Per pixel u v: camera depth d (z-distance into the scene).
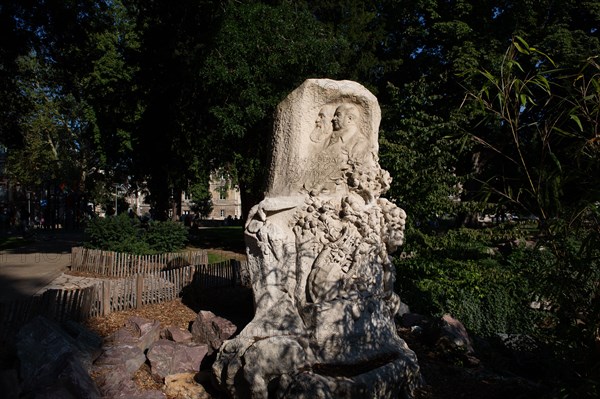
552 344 4.92
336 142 5.74
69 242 21.83
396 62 20.61
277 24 15.62
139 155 21.95
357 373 4.77
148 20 18.88
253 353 4.60
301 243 5.29
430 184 10.85
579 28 19.84
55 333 5.08
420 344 6.68
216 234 30.17
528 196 4.54
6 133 18.34
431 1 19.80
